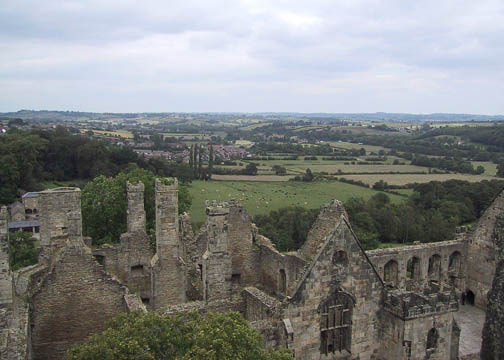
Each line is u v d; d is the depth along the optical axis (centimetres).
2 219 2705
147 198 8138
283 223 11581
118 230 7800
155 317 2733
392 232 11819
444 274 6184
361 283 3738
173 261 4397
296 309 3525
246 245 5231
